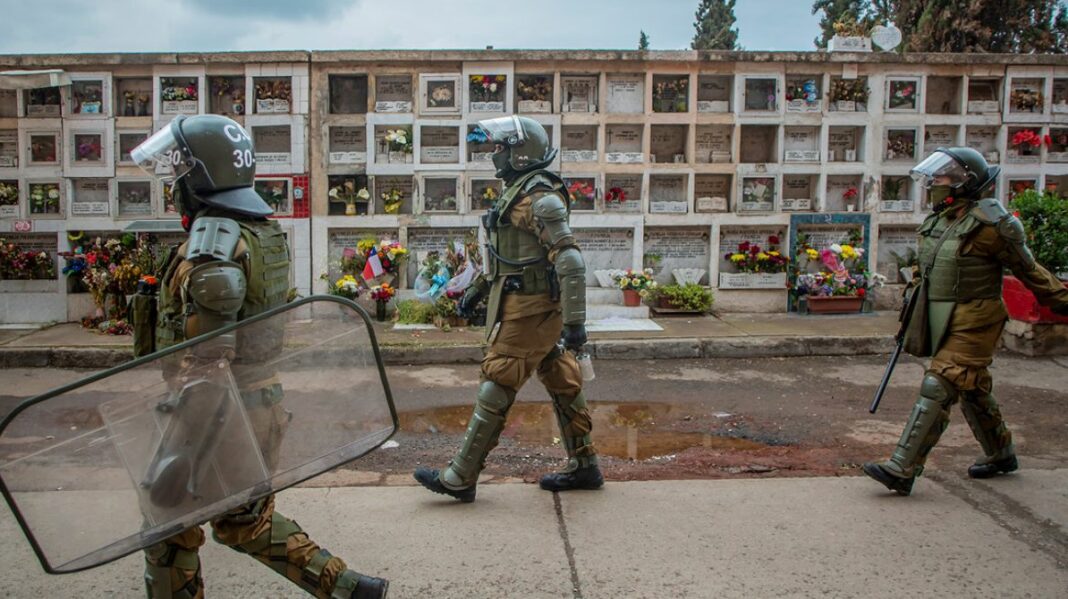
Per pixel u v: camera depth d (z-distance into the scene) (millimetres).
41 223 8828
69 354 7254
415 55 8961
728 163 9312
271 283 2281
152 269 8266
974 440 4758
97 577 2904
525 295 3527
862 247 9391
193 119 2256
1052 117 9320
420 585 2818
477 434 3541
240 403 2055
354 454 2145
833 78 9336
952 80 9539
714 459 4484
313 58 8938
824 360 7371
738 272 9406
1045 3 14656
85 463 1932
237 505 2064
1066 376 6438
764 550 3098
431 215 9133
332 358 2133
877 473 3652
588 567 2959
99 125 8820
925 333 3830
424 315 8539
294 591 2795
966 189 3828
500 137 3576
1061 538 3217
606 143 9445
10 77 8477
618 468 4297
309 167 9078
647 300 9133
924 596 2740
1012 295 7336
